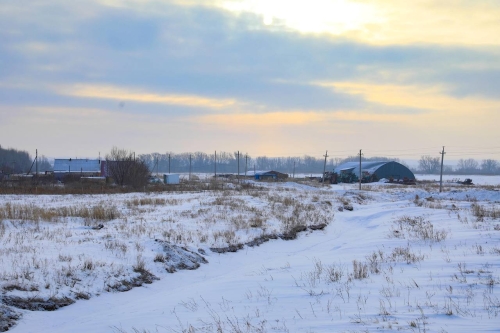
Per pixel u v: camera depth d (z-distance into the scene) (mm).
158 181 71938
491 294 8828
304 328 7484
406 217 26625
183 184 67125
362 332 6949
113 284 12016
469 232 18781
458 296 8867
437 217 26312
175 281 13492
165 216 25062
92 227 20141
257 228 22125
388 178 96312
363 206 39375
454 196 49844
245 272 14195
